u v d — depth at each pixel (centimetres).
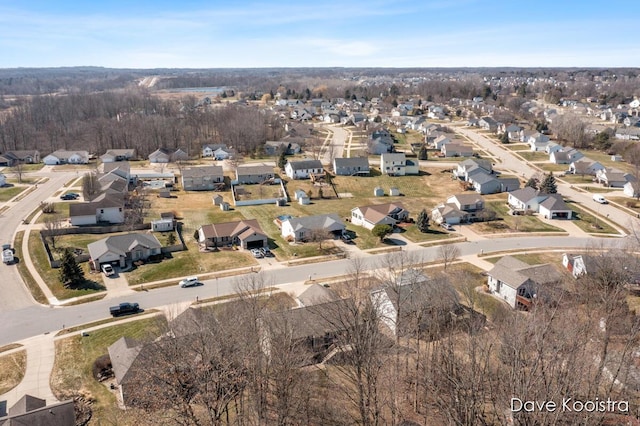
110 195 8431
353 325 3600
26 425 3012
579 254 6250
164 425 3200
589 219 8231
